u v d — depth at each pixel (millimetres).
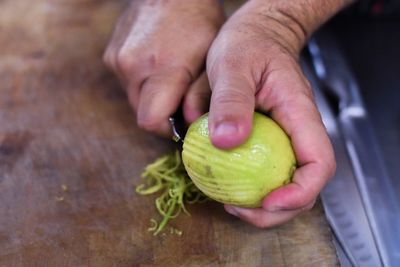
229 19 533
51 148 577
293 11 530
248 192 454
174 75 542
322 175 453
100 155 570
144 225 514
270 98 472
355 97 702
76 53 679
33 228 516
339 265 489
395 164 734
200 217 516
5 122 603
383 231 585
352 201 554
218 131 429
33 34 703
